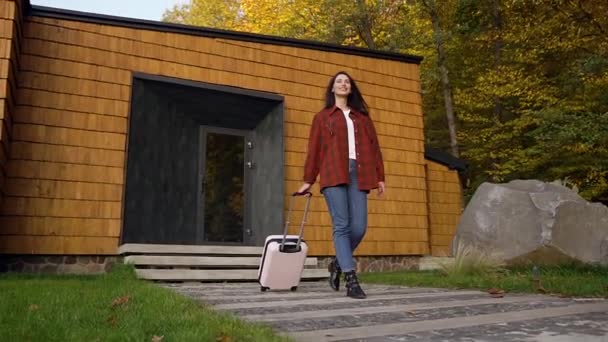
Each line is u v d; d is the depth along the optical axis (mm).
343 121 3871
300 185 8391
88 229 6746
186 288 5066
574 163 12672
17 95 6559
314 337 2201
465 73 16484
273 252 4547
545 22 12820
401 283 5574
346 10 16391
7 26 5734
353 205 3807
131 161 7102
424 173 9555
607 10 11727
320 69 8891
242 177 8406
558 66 13695
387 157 9219
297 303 3488
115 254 6867
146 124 7344
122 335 2092
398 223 9109
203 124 8203
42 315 2551
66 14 6941
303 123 8594
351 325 2520
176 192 7641
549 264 6492
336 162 3766
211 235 7938
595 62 10469
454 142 14945
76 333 2129
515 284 4641
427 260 9148
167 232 7449
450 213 10820
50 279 5273
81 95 6941
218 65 7984
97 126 6984
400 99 9578
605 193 13383
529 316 2770
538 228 6543
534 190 7242
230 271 6445
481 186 7535
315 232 8328
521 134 14406
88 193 6809
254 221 8336
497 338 2154
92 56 7086
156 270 6055
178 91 7641
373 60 9438
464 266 5887
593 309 3045
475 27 14477
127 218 6973
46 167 6609
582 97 12250
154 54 7520
